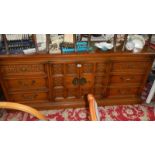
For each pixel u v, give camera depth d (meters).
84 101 2.24
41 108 2.20
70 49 1.80
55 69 1.89
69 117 2.17
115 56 1.83
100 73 1.99
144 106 2.37
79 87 2.10
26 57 1.69
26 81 1.94
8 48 1.70
